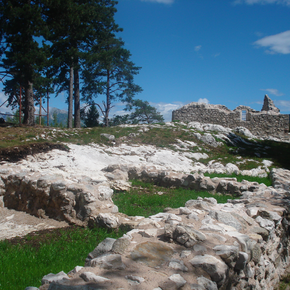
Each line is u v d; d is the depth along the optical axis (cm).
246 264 339
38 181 599
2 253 410
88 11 2373
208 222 388
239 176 1213
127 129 2012
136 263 286
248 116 3016
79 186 562
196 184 909
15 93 2538
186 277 266
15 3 1931
